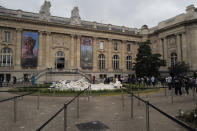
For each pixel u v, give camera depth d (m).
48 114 8.84
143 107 10.59
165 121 7.39
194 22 35.09
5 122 7.39
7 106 11.06
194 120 6.84
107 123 7.18
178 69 30.08
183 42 36.94
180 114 7.73
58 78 34.09
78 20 41.38
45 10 37.84
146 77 31.69
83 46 41.62
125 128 6.49
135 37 49.19
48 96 15.74
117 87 21.11
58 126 6.74
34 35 36.59
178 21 39.00
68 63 40.09
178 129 6.32
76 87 19.00
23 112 9.30
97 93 17.45
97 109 10.05
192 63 34.88
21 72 34.47
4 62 34.12
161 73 41.91
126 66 47.66
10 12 35.00
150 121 7.43
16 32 34.91
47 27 37.75
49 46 37.91
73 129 6.38
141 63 35.62
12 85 27.39
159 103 11.85
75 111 9.56
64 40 40.06
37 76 32.34
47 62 37.25
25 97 15.16
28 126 6.80
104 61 44.75
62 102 12.60
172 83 21.80
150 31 49.50
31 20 35.66
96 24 44.59
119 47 47.16
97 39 43.84
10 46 34.56
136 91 19.45
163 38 43.06
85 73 38.94
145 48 36.16
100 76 42.75
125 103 12.14
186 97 14.66
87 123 7.17
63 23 39.19
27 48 35.62
